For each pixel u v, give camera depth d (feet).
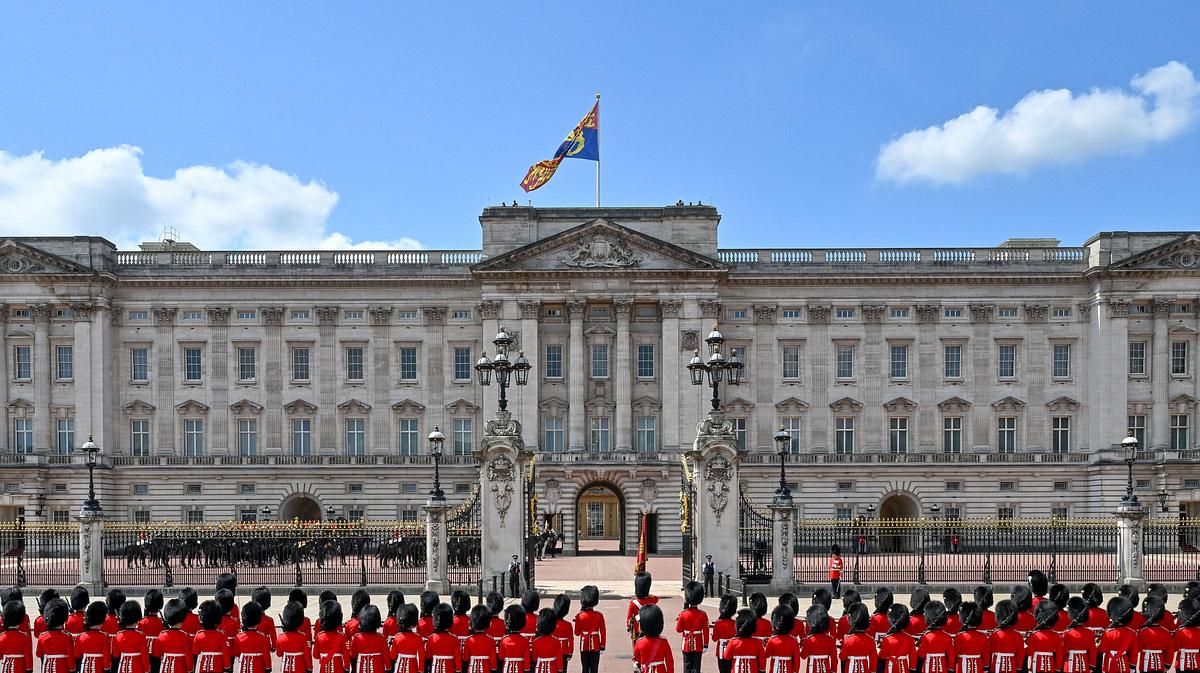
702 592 86.58
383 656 75.87
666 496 270.46
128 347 285.84
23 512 274.98
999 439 283.59
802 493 281.13
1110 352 276.62
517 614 78.13
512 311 278.26
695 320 277.03
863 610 77.20
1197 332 278.67
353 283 285.84
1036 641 77.25
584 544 307.78
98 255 280.92
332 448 285.02
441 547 158.40
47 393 278.46
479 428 284.20
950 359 285.64
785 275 282.56
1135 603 87.61
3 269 277.64
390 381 286.05
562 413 280.31
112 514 280.10
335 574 174.40
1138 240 278.26
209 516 281.54
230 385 285.43
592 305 281.74
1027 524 192.85
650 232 282.15
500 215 280.92
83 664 77.82
